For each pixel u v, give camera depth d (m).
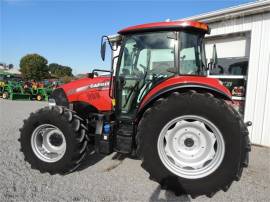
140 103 3.19
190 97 2.73
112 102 3.52
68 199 2.58
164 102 2.81
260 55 5.03
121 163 3.65
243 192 2.86
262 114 5.01
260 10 4.95
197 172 2.75
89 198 2.61
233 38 5.68
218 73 5.97
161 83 3.05
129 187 2.89
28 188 2.80
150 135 2.85
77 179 3.08
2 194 2.64
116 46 3.63
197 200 2.67
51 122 3.20
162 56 3.22
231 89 5.66
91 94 3.70
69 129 3.15
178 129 2.85
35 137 3.32
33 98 15.97
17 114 8.59
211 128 2.72
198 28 3.07
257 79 5.07
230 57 5.77
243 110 5.43
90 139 3.58
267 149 4.73
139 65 3.36
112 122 3.34
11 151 4.12
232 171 2.63
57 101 3.96
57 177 3.13
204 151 2.80
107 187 2.88
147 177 3.17
